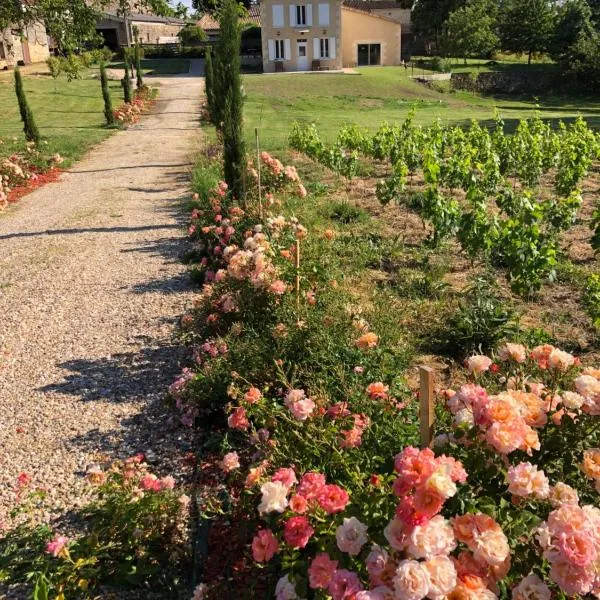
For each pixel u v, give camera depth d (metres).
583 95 45.16
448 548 1.77
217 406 4.05
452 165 10.24
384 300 5.59
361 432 2.80
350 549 1.91
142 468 3.31
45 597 2.51
